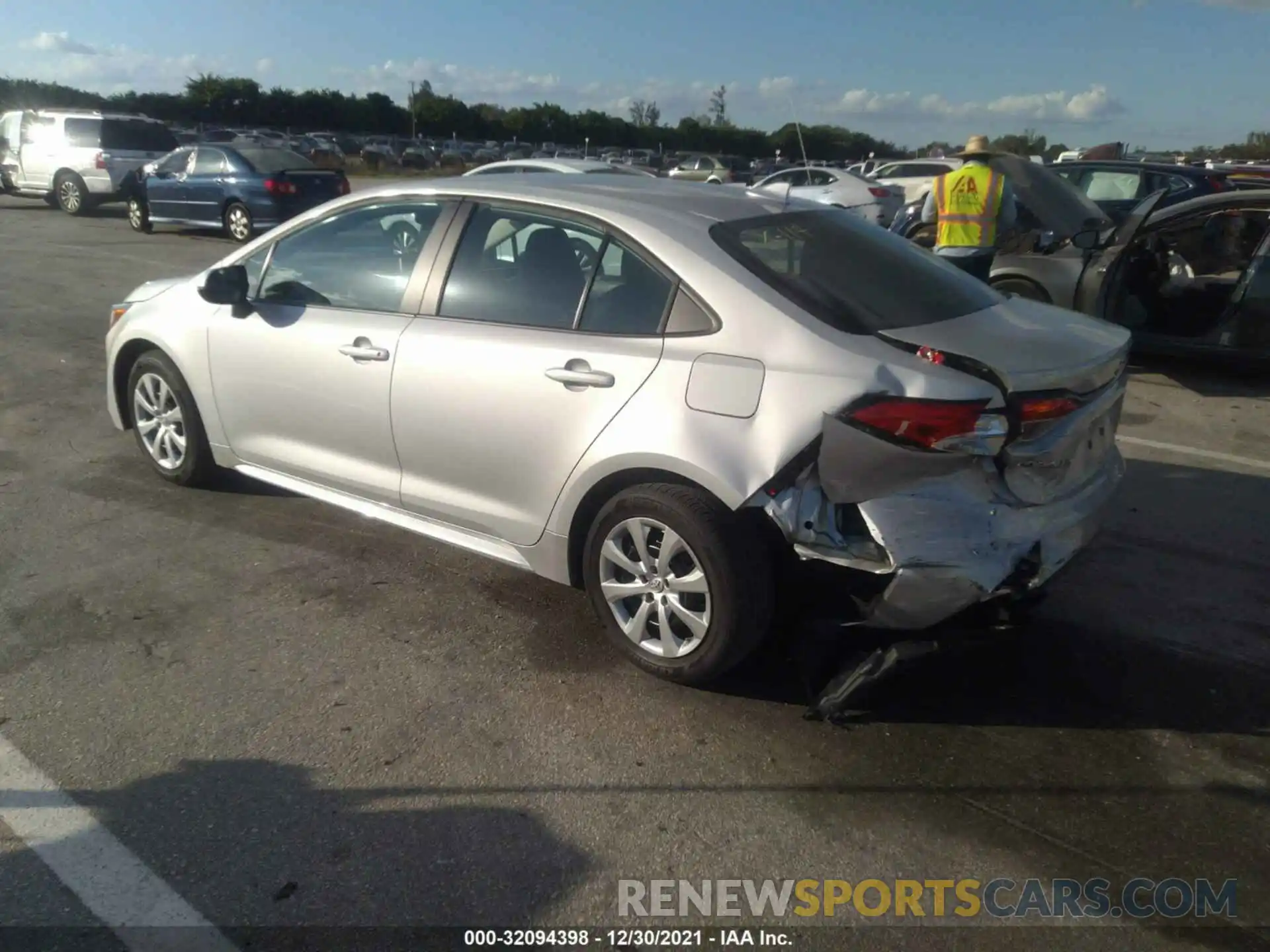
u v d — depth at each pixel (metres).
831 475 3.18
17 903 2.62
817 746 3.35
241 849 2.83
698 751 3.31
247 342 4.73
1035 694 3.68
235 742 3.31
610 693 3.63
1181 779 3.21
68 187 20.41
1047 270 8.56
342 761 3.22
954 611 3.17
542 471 3.80
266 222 16.20
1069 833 2.97
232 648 3.89
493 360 3.87
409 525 4.38
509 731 3.40
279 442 4.77
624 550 3.69
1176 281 8.28
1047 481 3.34
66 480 5.65
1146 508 5.48
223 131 50.56
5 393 7.41
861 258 3.84
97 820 2.94
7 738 3.30
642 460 3.47
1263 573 4.70
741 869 2.81
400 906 2.65
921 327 3.44
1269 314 7.68
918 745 3.37
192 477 5.39
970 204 7.70
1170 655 3.96
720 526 3.36
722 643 3.44
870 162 23.56
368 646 3.93
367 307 4.38
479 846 2.87
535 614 4.20
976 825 3.00
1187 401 7.70
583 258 3.80
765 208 4.01
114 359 5.52
